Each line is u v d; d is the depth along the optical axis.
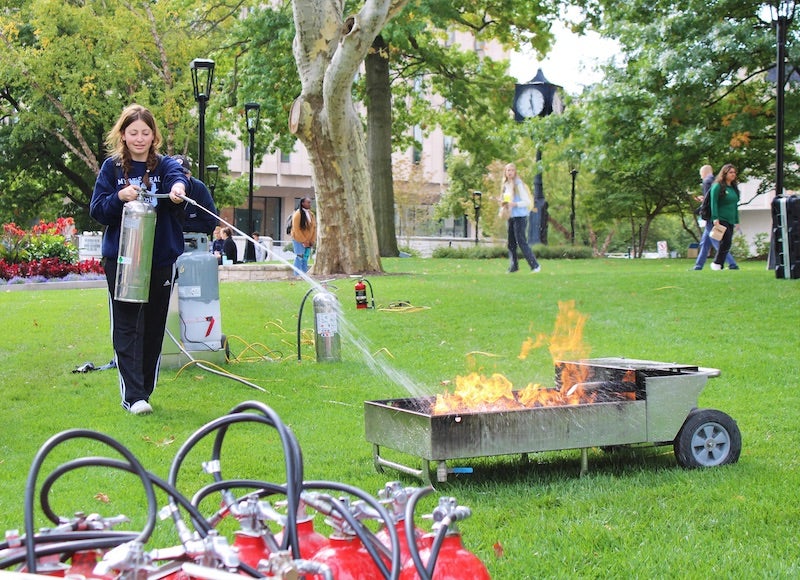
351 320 12.02
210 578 1.91
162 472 5.39
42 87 36.81
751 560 3.93
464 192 58.38
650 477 5.21
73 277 22.94
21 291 19.47
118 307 7.06
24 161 42.97
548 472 5.42
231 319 12.49
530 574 3.79
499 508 4.66
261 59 28.50
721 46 24.47
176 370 8.99
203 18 34.84
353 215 18.89
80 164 44.19
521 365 9.07
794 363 8.69
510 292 14.37
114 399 7.64
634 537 4.23
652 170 35.53
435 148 71.31
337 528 2.27
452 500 2.29
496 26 30.97
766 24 25.17
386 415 5.16
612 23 27.25
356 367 9.17
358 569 2.22
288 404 7.52
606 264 23.41
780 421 6.62
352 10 26.27
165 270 7.09
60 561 2.15
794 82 24.77
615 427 5.13
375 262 19.19
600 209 43.00
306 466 5.55
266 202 67.69
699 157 28.55
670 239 60.75
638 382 5.30
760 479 5.13
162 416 7.02
